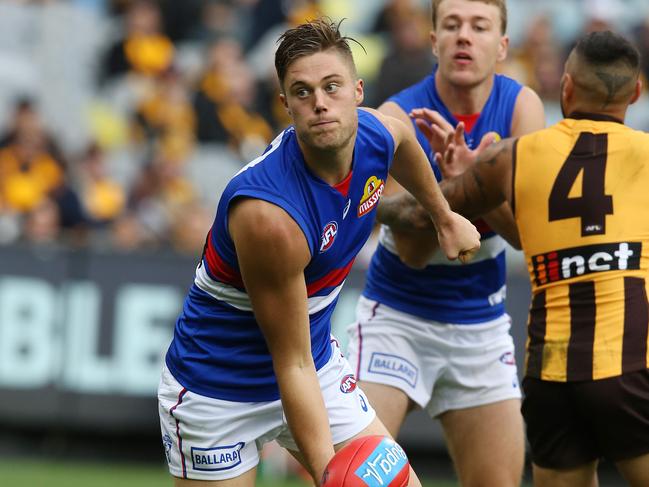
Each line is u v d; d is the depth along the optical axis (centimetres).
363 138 1498
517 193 1683
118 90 4509
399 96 1964
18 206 3797
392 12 4603
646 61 4581
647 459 1605
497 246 1945
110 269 3262
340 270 1547
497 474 1952
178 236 3753
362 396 1667
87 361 3238
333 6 4822
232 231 1432
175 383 1606
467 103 1914
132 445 3278
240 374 1583
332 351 1650
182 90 4406
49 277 3244
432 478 3212
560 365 1628
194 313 1595
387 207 1822
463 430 1980
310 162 1434
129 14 4569
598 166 1648
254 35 4675
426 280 1941
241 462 1608
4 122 4447
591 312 1623
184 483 1617
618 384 1587
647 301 1617
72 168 4031
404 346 1959
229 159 4256
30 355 3225
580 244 1639
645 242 1634
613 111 1686
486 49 1869
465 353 1959
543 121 1945
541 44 4469
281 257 1415
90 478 2975
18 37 4597
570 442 1650
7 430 3234
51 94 4525
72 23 4634
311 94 1376
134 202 3916
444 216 1677
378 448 1401
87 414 3228
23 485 2823
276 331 1444
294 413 1435
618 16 4819
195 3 4638
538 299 1683
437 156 1788
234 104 4325
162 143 4259
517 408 1978
